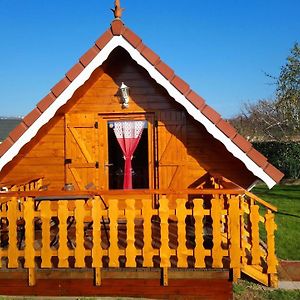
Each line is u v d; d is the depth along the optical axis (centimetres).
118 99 855
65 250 586
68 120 859
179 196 830
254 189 1925
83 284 592
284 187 2006
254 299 611
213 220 574
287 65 2130
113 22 693
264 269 659
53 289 595
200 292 581
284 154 2222
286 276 711
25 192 591
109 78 858
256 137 2616
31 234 593
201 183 837
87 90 855
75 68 695
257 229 642
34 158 866
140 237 700
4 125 3503
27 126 690
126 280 588
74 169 859
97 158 861
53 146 866
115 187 877
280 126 2270
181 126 841
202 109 675
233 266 571
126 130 864
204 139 838
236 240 573
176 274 579
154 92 848
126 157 863
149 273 580
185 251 575
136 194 579
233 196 586
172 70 684
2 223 704
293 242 936
